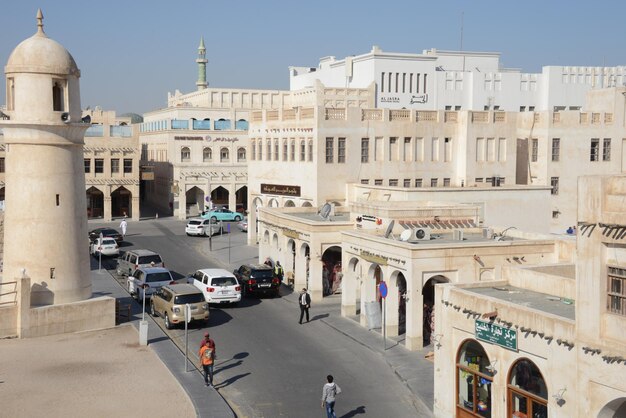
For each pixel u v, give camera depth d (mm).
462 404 23047
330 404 22391
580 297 18469
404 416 23703
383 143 52406
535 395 20141
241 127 87250
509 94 74500
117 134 76375
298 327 34875
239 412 23750
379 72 70875
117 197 80500
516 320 20516
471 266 31109
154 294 37125
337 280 43219
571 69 76062
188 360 29141
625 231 17266
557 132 55062
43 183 32688
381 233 36125
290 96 78812
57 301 33125
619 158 56625
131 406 23641
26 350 30094
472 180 53500
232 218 77875
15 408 23359
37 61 31906
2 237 45812
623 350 17297
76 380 26281
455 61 78312
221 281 38625
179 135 82875
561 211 55594
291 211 48906
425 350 30672
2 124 32000
